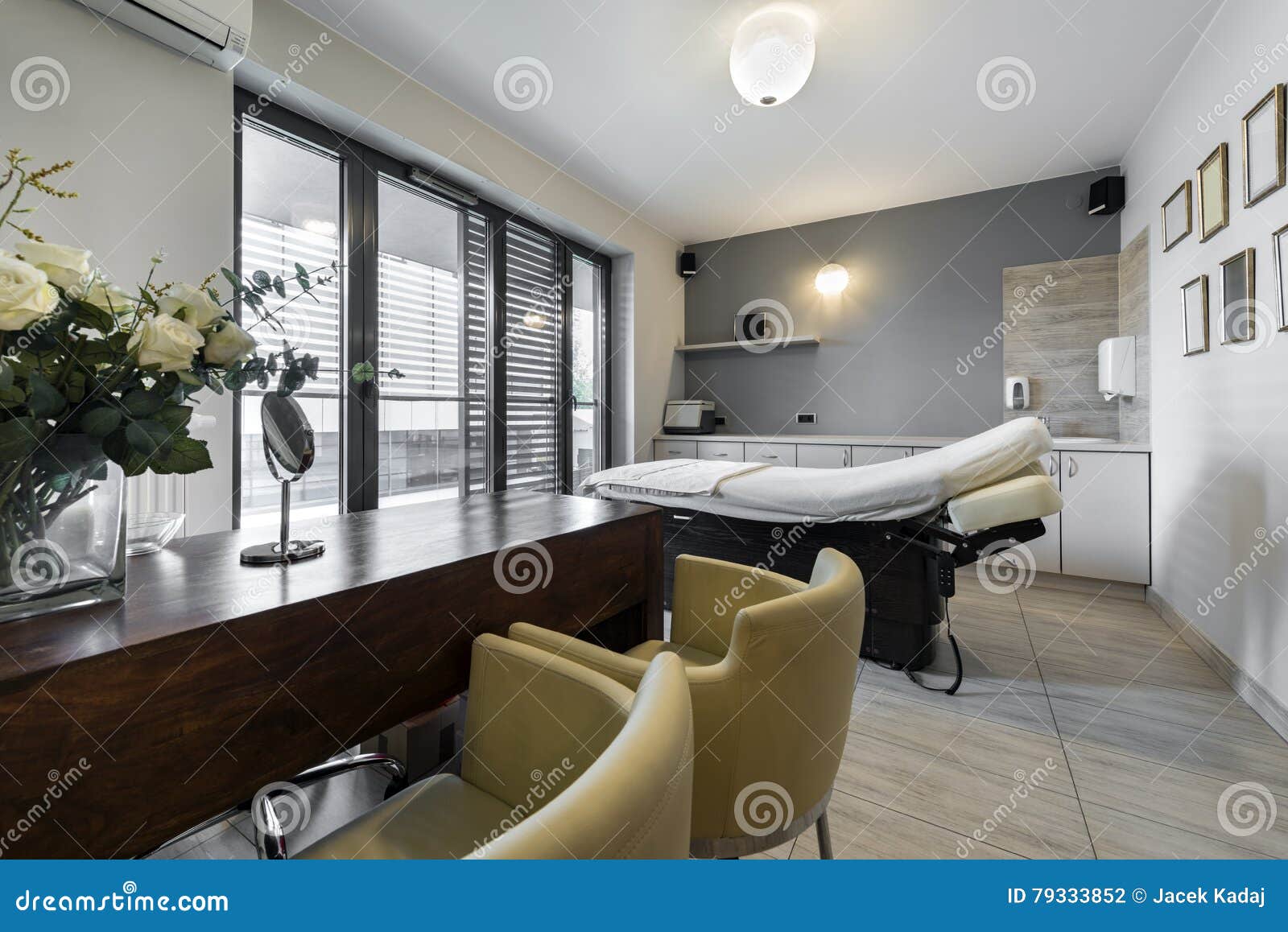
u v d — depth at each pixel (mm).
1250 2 2133
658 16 2467
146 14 1858
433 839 855
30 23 1712
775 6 2404
